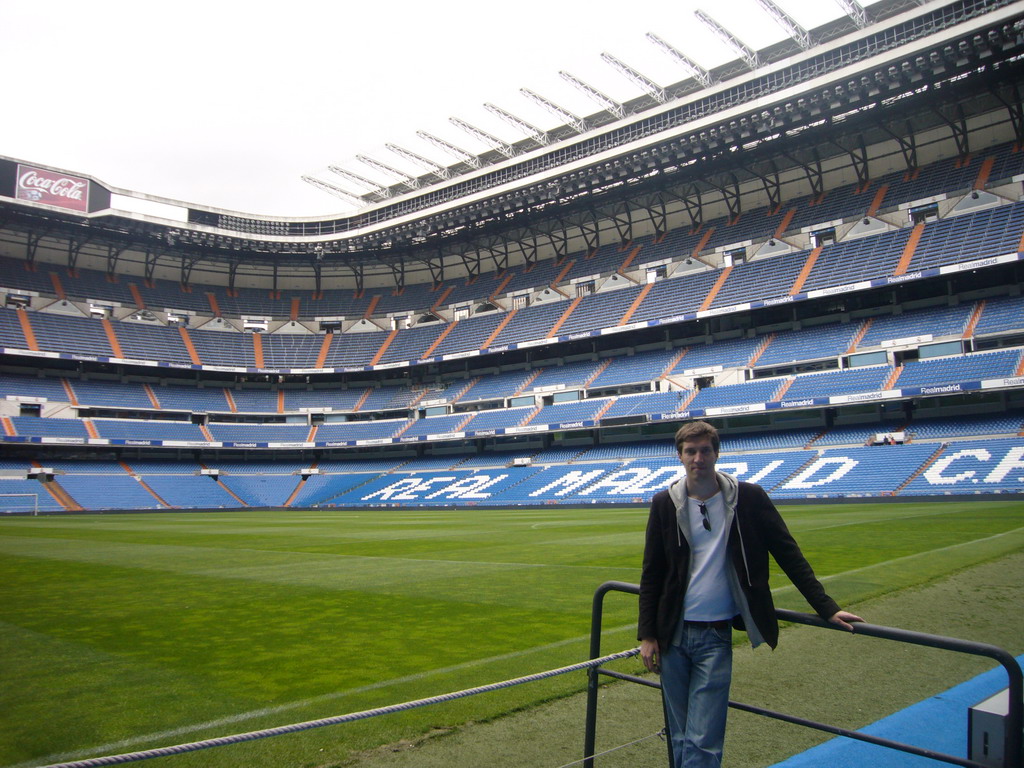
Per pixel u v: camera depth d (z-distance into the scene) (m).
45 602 12.15
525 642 8.55
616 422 50.66
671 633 3.72
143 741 5.55
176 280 71.56
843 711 5.75
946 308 44.47
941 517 23.94
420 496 54.12
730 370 49.75
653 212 61.06
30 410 56.53
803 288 47.69
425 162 60.81
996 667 6.81
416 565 16.56
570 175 53.78
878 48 42.56
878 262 46.03
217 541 24.62
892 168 51.84
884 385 41.88
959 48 38.62
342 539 24.58
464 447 62.75
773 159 54.75
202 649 8.58
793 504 37.06
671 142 48.88
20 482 52.06
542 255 68.44
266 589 13.29
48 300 62.41
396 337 69.19
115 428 58.09
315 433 64.50
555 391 57.41
